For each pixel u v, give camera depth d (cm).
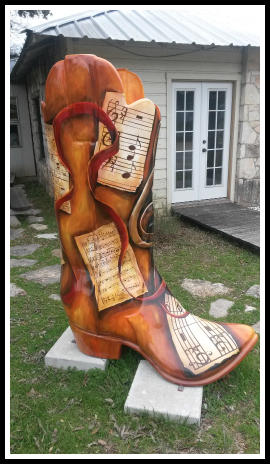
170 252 441
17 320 279
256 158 651
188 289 336
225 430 174
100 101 169
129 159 179
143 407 177
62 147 181
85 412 186
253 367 217
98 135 174
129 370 208
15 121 988
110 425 178
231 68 599
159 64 549
